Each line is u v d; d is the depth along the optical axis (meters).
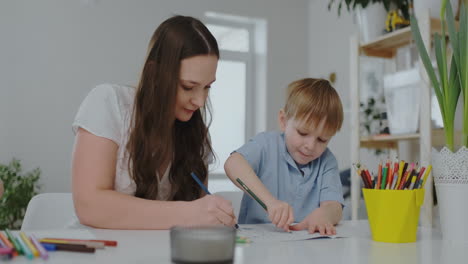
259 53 3.57
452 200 0.72
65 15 2.96
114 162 0.96
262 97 3.50
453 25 0.80
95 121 0.95
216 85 3.52
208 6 3.33
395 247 0.66
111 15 3.07
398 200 0.70
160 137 0.97
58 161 2.91
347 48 3.11
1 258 0.50
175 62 0.91
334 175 1.22
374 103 2.26
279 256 0.57
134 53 3.12
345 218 2.09
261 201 0.90
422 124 1.44
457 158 0.72
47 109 2.90
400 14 1.80
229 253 0.47
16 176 2.71
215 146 3.50
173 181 1.10
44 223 1.15
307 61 3.61
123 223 0.82
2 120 2.80
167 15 3.21
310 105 1.09
